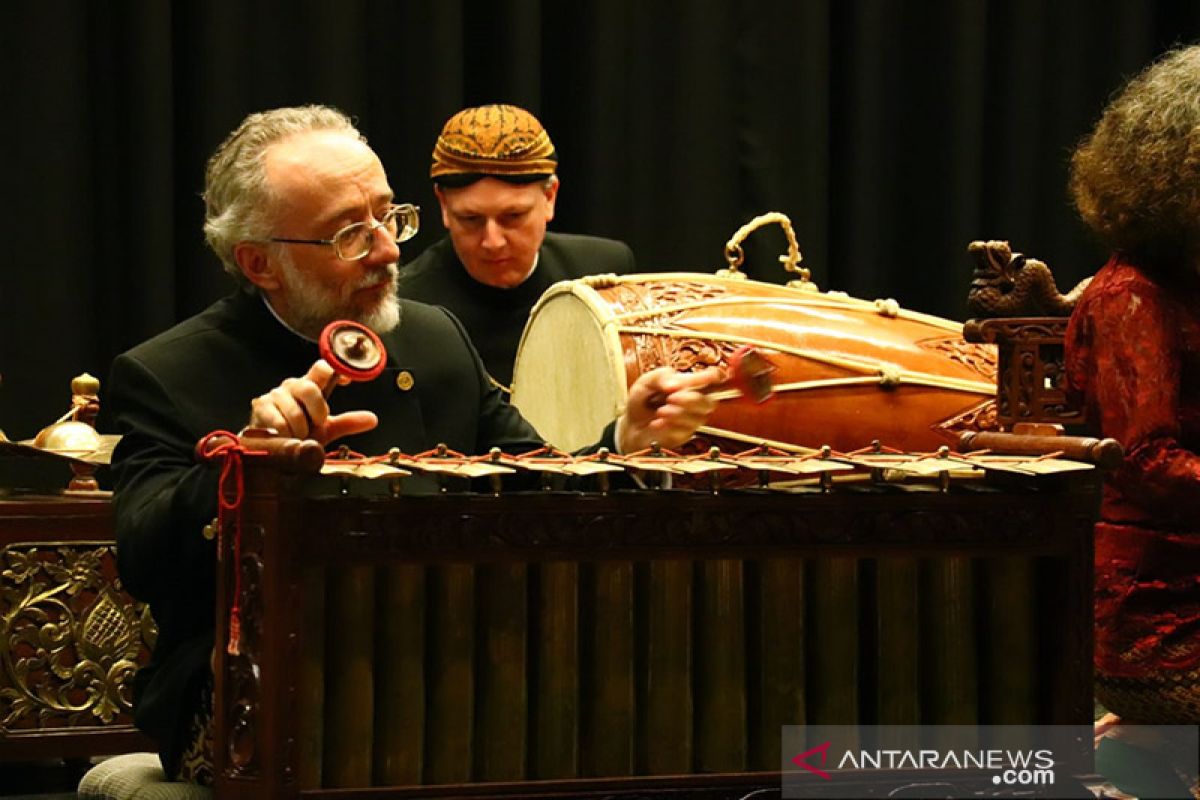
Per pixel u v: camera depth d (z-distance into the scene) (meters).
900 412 11.30
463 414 10.00
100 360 15.69
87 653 12.05
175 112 15.72
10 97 14.98
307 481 7.82
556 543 7.19
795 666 7.46
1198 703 9.51
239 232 9.09
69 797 12.10
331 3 15.77
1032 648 7.75
